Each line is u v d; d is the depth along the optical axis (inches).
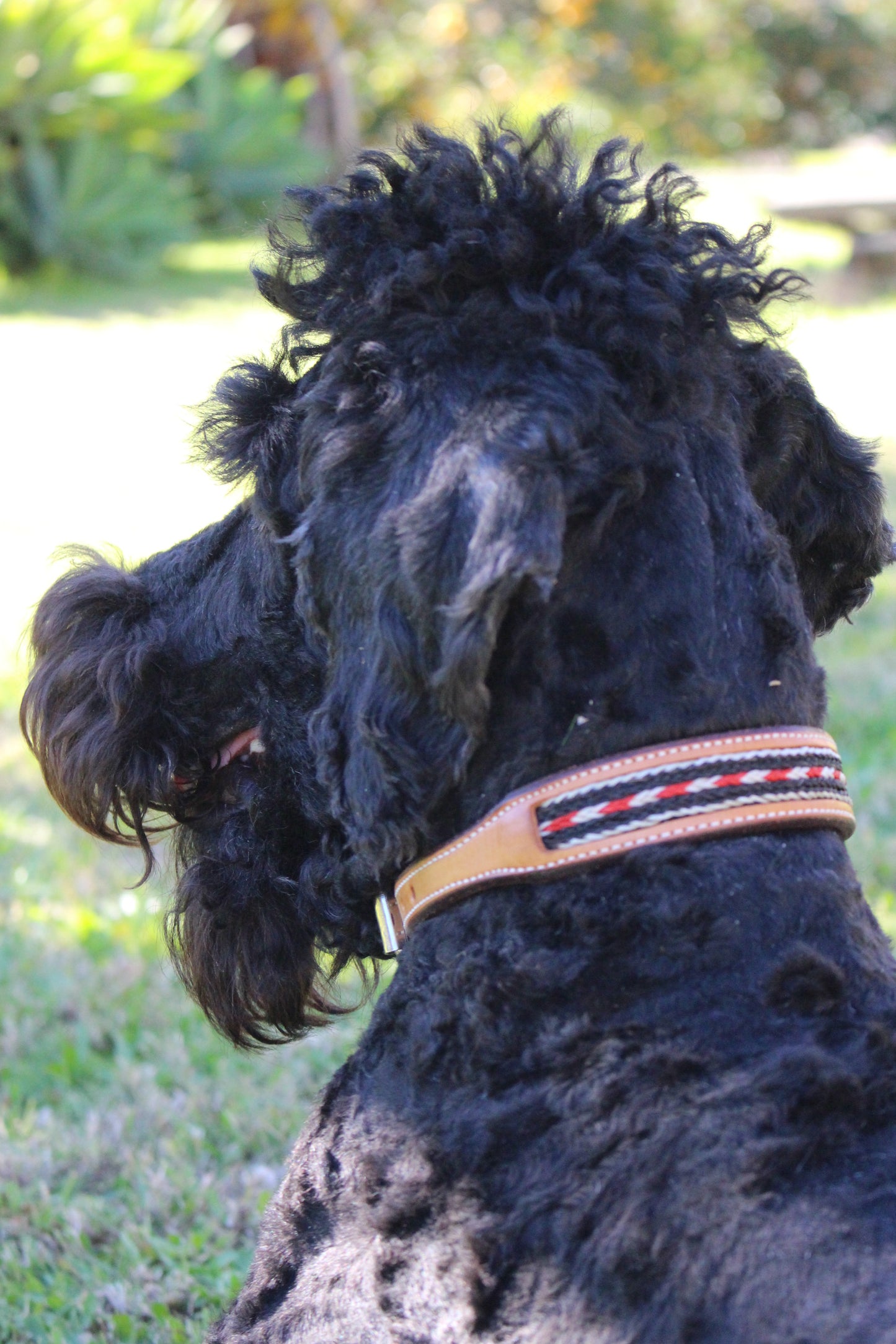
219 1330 70.7
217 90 780.0
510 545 57.1
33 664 84.4
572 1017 61.3
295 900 79.0
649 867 61.9
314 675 73.3
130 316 602.2
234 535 77.4
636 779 62.9
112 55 657.6
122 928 174.1
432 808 64.4
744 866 62.1
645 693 63.7
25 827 201.0
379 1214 63.2
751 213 691.4
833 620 80.8
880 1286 51.7
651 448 65.8
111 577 80.6
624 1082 59.1
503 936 64.0
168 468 389.7
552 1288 57.1
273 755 76.3
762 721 64.8
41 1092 144.7
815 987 60.0
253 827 78.4
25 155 658.2
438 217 69.1
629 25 1067.9
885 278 629.6
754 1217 54.5
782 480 74.7
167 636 78.0
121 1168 131.4
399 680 62.9
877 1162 55.4
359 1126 67.3
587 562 64.1
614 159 74.7
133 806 78.5
